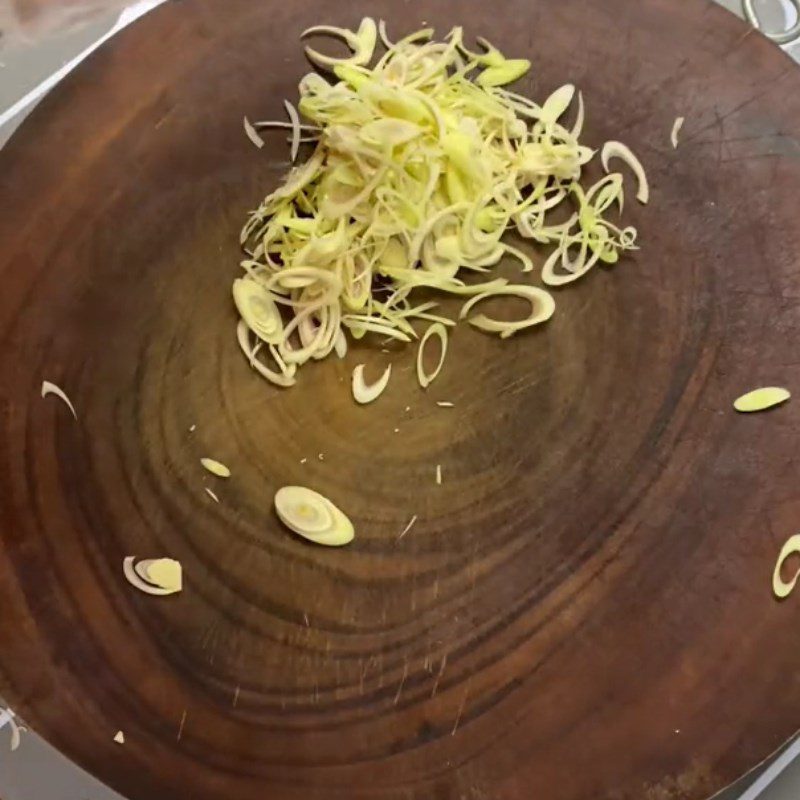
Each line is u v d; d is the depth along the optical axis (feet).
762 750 1.09
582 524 1.19
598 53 1.36
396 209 1.28
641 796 1.08
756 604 1.14
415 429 1.24
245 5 1.36
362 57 1.35
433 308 1.30
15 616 1.13
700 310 1.26
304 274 1.26
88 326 1.24
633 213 1.31
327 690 1.12
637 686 1.12
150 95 1.32
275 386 1.25
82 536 1.16
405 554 1.18
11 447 1.18
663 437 1.22
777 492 1.18
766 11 1.53
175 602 1.15
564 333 1.27
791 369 1.22
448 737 1.10
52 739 1.09
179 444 1.22
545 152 1.31
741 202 1.29
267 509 1.20
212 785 1.08
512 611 1.15
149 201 1.29
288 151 1.33
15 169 1.28
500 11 1.37
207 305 1.27
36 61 1.53
